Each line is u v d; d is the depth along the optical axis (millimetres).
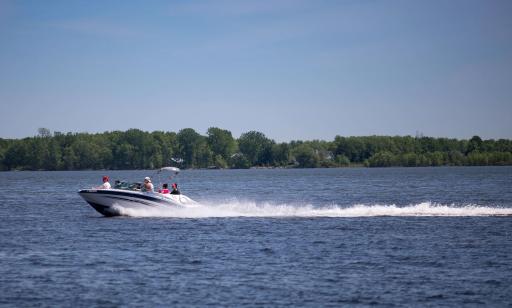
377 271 58219
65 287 53250
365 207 104375
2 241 75250
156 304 48906
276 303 49031
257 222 89688
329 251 67250
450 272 57750
